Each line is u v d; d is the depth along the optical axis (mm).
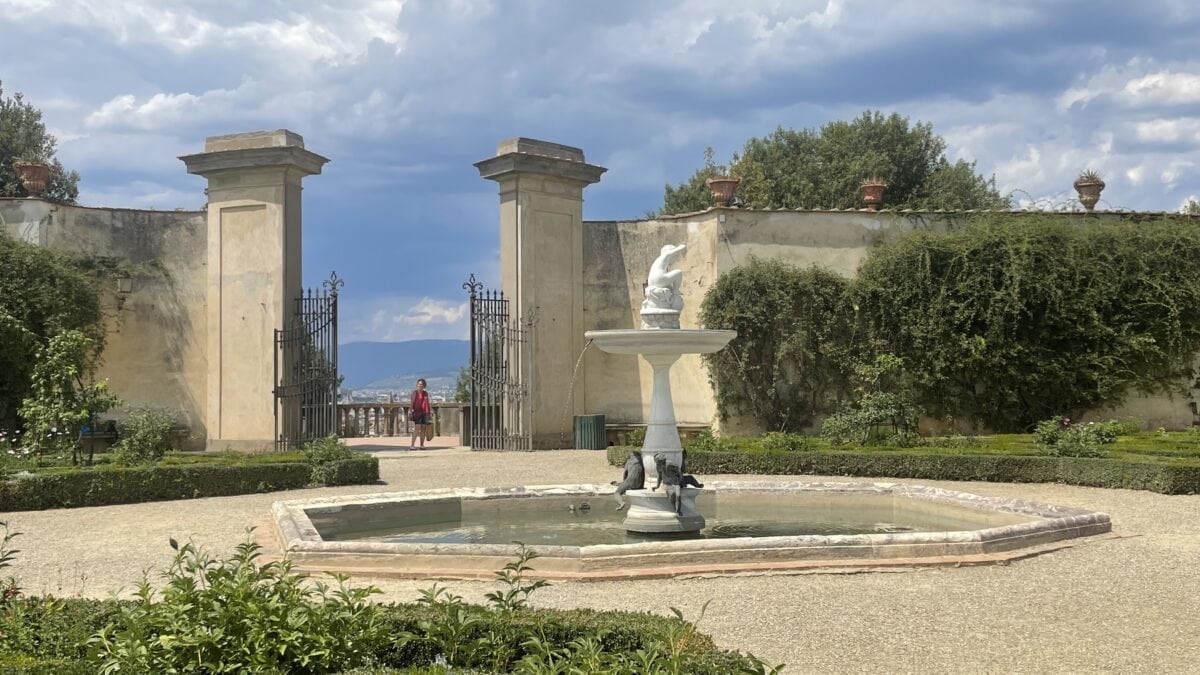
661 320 10383
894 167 37500
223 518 11352
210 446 20641
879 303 21531
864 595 7301
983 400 21422
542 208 21578
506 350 21219
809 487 12719
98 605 5527
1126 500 12570
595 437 21406
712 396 22016
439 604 5039
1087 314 21125
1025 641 6090
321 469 14688
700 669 4438
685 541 8305
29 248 19656
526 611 5473
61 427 14859
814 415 21719
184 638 4391
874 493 12641
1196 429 19141
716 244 21844
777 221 22078
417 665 4668
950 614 6746
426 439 24688
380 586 7656
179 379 21375
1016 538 8961
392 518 11398
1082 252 21312
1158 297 21266
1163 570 8211
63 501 12570
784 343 21469
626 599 7152
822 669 5523
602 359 22812
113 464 14820
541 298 21453
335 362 19703
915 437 17453
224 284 20656
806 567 8094
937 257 21516
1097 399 21234
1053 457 14766
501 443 20875
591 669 4090
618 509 11500
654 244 22859
